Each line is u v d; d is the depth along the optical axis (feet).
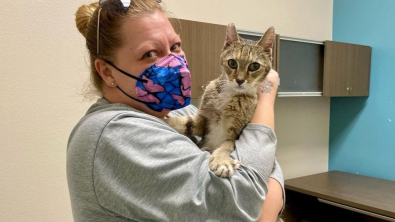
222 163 2.58
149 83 2.72
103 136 2.36
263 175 2.64
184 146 2.49
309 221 8.16
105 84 2.94
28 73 5.14
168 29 2.80
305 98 8.96
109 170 2.32
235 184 2.44
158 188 2.28
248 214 2.44
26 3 5.04
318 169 9.54
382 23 8.35
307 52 7.50
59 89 5.44
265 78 3.85
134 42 2.64
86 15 2.97
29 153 5.24
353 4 8.89
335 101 9.51
